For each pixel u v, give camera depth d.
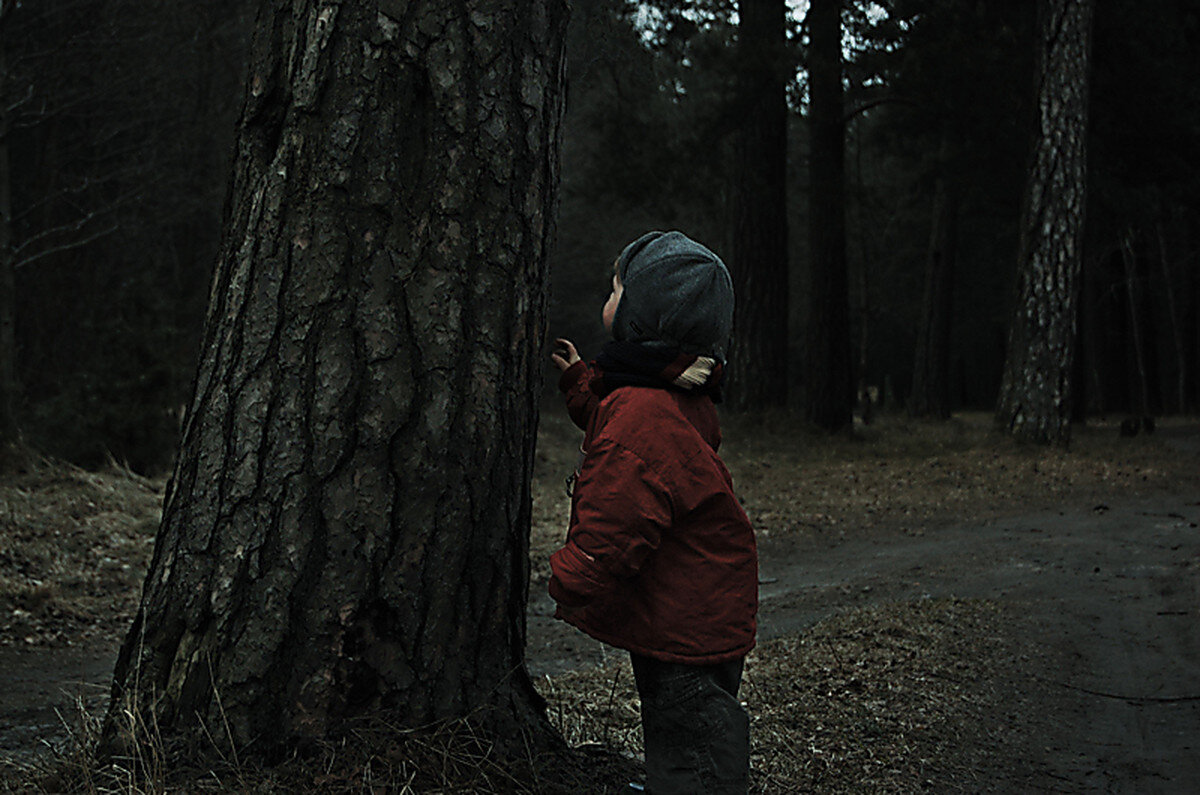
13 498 8.07
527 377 2.62
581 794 2.41
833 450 16.34
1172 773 3.22
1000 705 3.90
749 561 2.13
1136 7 18.92
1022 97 18.52
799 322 39.28
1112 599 5.91
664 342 2.15
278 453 2.37
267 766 2.32
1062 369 15.05
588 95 18.36
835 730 3.48
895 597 6.30
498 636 2.57
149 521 8.10
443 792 2.24
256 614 2.36
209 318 2.53
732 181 19.72
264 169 2.47
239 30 19.92
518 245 2.56
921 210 36.12
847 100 19.03
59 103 16.58
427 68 2.43
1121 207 21.72
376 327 2.39
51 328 19.02
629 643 2.08
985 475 12.68
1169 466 13.21
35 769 2.54
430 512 2.43
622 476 1.97
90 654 5.10
